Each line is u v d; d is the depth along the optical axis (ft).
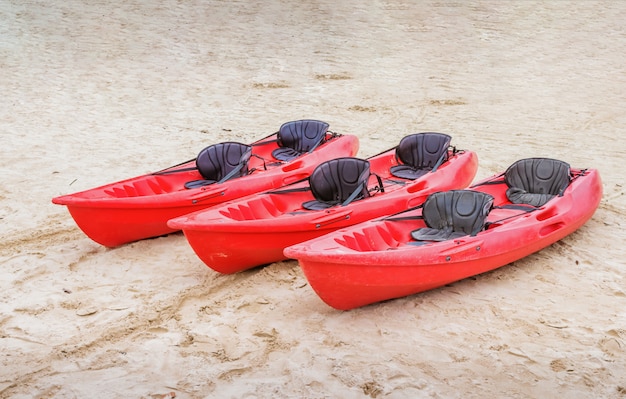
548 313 25.07
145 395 22.68
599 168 34.65
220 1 69.05
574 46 54.24
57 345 24.56
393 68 50.49
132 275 27.86
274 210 29.32
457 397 22.29
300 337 24.50
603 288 26.12
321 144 34.01
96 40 58.29
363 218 28.32
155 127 41.68
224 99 45.85
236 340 24.56
